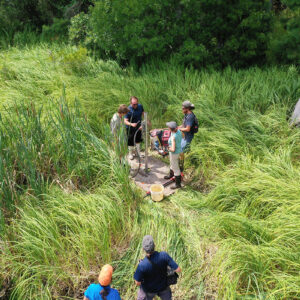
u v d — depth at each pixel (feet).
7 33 47.06
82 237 14.55
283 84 27.99
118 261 14.66
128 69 36.11
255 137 22.26
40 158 19.19
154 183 21.25
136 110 22.49
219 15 33.88
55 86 31.12
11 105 26.89
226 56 35.65
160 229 16.31
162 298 12.02
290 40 33.22
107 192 18.24
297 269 13.08
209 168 21.04
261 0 33.45
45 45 43.37
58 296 13.73
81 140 19.86
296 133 21.66
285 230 14.44
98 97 29.04
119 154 19.65
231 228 15.61
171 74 32.73
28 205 16.60
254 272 12.99
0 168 16.66
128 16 33.40
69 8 45.24
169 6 34.73
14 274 14.08
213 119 24.61
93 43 38.17
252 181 17.80
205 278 14.15
